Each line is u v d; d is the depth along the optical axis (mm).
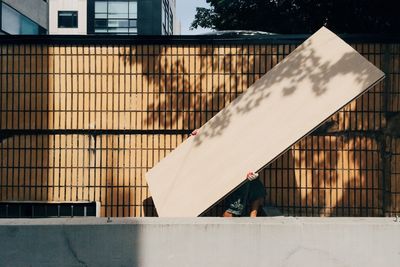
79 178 6508
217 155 5625
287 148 5105
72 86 6516
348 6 11359
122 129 6512
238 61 6457
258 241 3795
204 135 5988
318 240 3785
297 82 5641
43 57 6492
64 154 6508
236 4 15516
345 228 3787
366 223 3799
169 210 5398
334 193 6316
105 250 3793
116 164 6508
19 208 6508
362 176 6305
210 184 5387
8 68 6496
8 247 3785
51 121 6508
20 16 23828
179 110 6496
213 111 6461
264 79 5996
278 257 3783
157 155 6488
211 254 3787
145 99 6508
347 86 5211
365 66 5262
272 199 6359
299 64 5824
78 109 6516
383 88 6270
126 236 3799
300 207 6324
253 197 5527
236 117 5867
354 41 6262
